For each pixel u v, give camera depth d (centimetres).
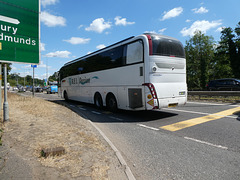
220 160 345
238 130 538
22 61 618
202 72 4453
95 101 1090
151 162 343
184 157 363
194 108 989
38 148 360
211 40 4494
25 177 248
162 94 700
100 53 1022
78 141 414
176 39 786
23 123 578
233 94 1216
